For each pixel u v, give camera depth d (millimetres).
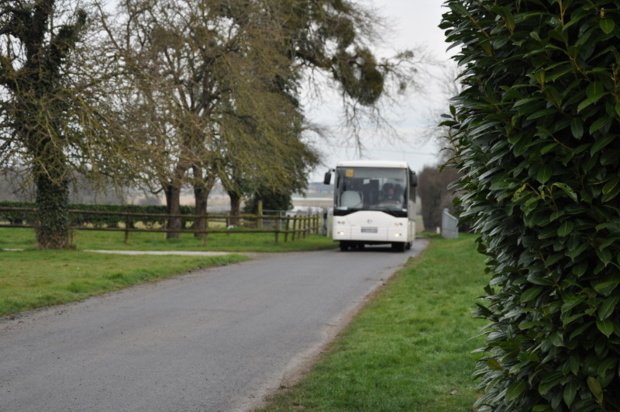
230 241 37281
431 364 8539
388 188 33219
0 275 16984
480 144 4730
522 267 4547
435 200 68875
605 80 3924
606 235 4062
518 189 4121
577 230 4074
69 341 10242
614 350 4051
